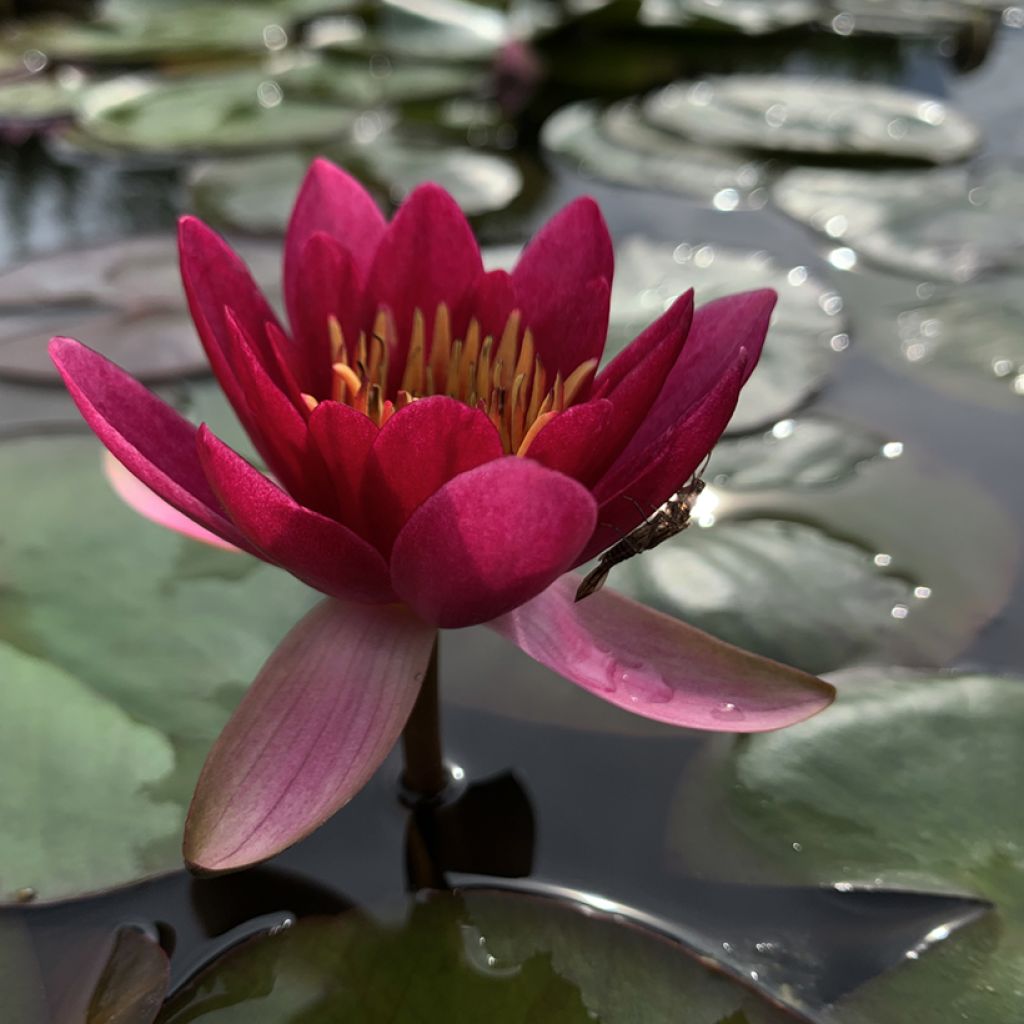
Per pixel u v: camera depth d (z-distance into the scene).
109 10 1.07
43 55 0.93
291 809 0.36
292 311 0.39
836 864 0.38
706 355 0.38
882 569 0.43
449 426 0.36
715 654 0.38
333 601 0.38
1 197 0.69
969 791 0.39
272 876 0.38
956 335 0.51
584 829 0.39
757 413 0.48
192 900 0.37
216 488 0.36
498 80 0.92
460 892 0.37
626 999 0.36
